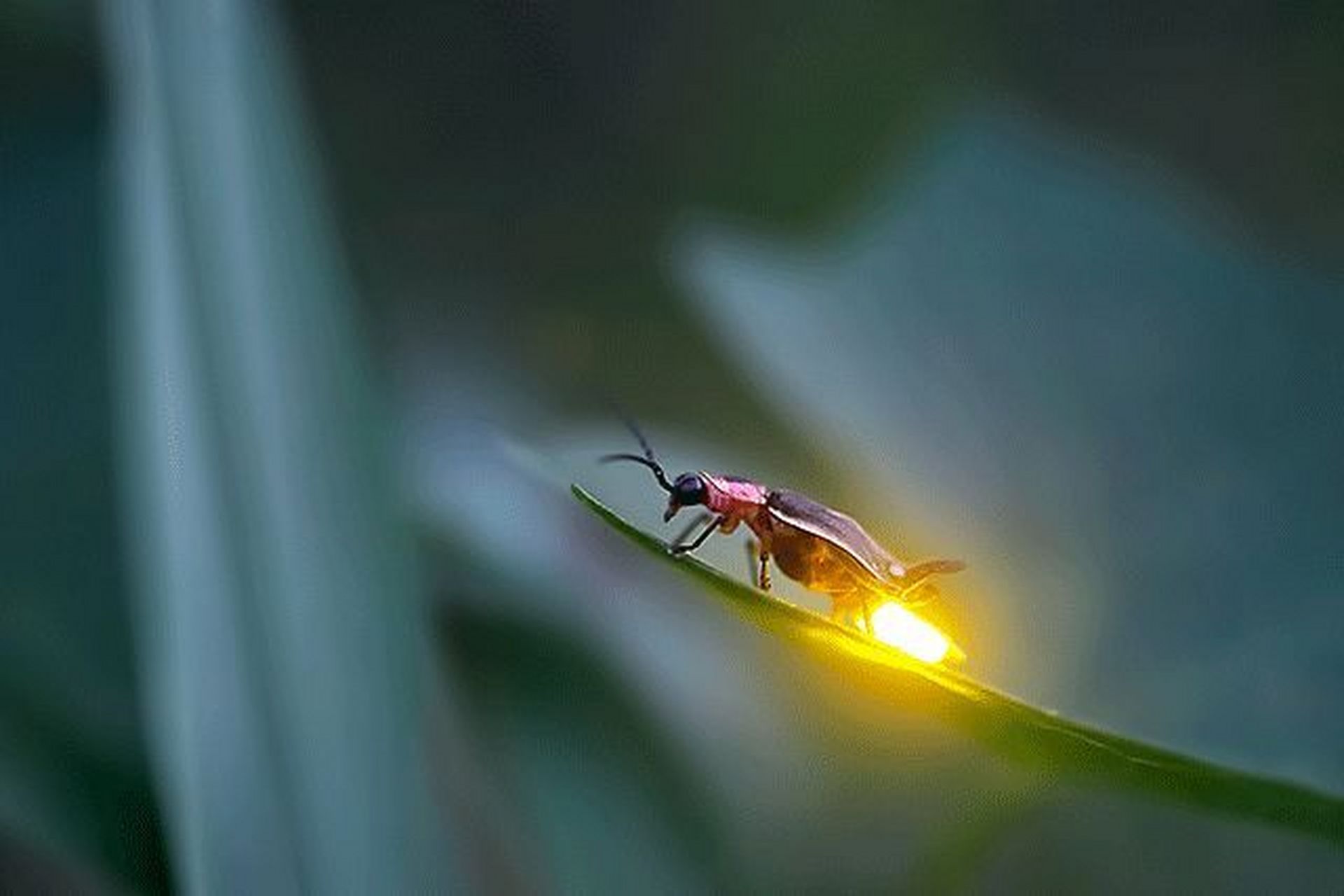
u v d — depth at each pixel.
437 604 0.18
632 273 0.30
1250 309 0.19
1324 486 0.19
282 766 0.15
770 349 0.19
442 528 0.18
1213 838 0.21
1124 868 0.21
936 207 0.20
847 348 0.19
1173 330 0.19
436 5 0.33
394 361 0.20
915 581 0.17
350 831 0.15
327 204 0.16
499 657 0.18
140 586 0.16
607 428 0.19
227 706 0.15
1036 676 0.18
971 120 0.20
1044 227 0.20
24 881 0.18
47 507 0.18
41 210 0.19
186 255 0.16
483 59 0.33
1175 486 0.19
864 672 0.14
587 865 0.17
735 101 0.32
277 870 0.15
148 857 0.16
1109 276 0.20
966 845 0.17
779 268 0.20
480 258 0.30
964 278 0.20
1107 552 0.18
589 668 0.18
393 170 0.31
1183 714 0.18
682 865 0.17
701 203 0.32
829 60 0.32
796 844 0.18
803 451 0.19
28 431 0.18
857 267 0.20
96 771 0.16
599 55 0.33
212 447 0.16
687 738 0.18
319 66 0.32
